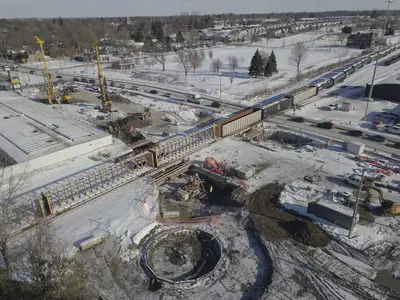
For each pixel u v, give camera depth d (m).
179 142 49.94
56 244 28.88
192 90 88.50
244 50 157.50
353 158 45.56
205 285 25.92
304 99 73.75
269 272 26.89
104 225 31.97
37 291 22.98
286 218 33.41
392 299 24.02
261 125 58.84
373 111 65.12
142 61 136.88
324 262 27.62
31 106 66.88
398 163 43.88
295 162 45.06
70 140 48.66
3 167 40.41
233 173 41.94
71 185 36.28
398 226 31.44
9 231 27.56
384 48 140.75
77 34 185.00
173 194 40.53
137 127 60.25
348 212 31.33
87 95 86.00
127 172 41.94
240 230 32.19
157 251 30.05
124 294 24.70
